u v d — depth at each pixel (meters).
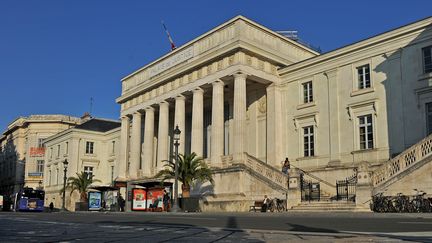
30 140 92.06
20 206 59.66
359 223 15.79
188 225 16.48
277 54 42.62
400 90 34.03
